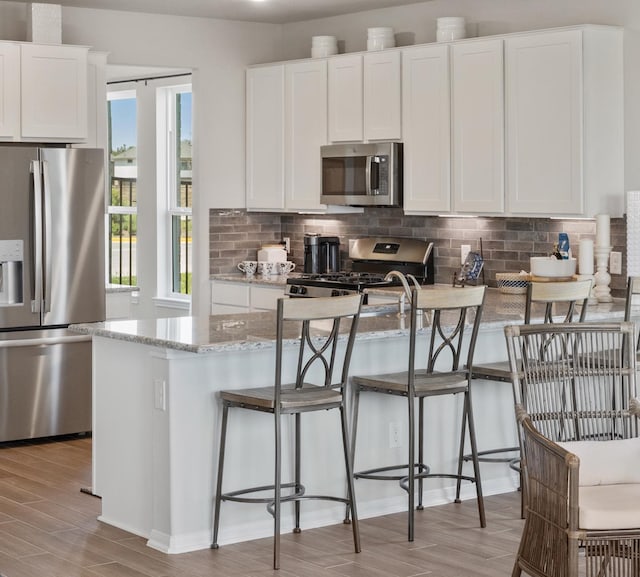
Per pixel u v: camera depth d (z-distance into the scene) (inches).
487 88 251.8
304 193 299.6
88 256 261.4
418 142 268.8
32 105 260.7
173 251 359.9
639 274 235.5
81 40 287.7
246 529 182.7
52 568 166.4
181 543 175.6
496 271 271.6
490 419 213.9
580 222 252.8
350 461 174.9
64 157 256.4
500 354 215.5
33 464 236.1
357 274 296.5
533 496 134.3
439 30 263.9
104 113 277.7
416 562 169.3
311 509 190.7
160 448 176.2
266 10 295.0
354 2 281.9
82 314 261.9
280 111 304.5
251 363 183.0
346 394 192.1
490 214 253.9
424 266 285.7
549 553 129.0
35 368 257.0
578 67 234.7
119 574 163.5
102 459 192.4
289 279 287.1
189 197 353.1
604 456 143.1
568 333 161.6
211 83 310.3
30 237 253.6
